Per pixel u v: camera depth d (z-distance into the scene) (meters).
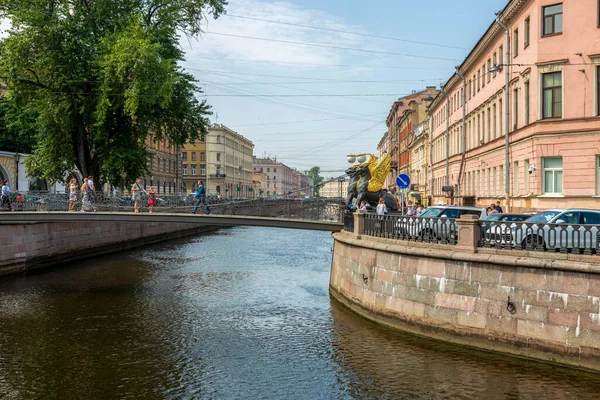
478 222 13.84
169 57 33.16
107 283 23.59
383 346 14.01
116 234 36.12
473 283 13.64
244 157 132.75
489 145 34.06
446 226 14.70
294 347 14.32
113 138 33.25
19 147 47.53
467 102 41.84
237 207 23.83
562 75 24.50
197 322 17.00
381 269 16.48
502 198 30.89
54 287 22.64
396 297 15.70
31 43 28.98
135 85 28.92
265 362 13.20
